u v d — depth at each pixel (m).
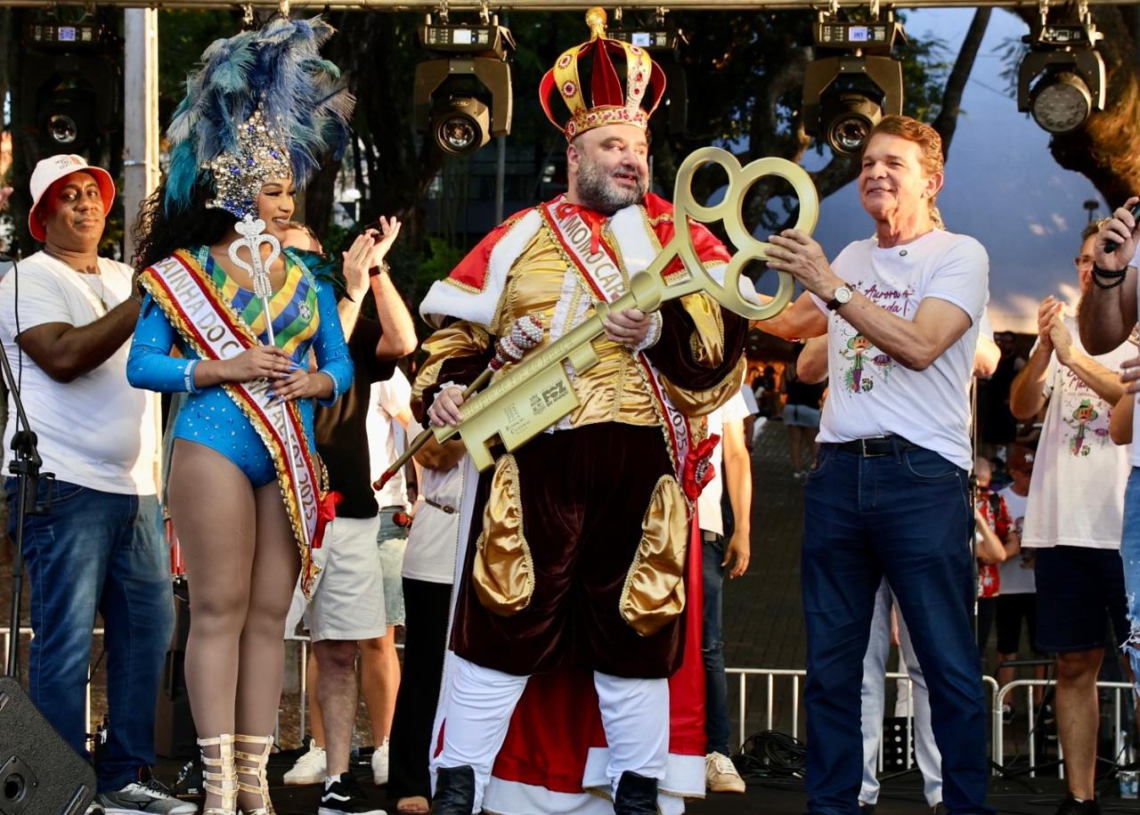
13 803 4.12
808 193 4.37
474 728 4.45
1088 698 5.42
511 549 4.39
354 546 5.44
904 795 6.06
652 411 4.47
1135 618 4.36
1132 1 7.26
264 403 4.47
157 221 4.74
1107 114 9.59
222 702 4.44
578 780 4.69
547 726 4.69
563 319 4.50
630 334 4.36
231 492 4.45
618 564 4.43
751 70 13.30
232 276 4.57
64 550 5.01
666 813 4.66
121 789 5.12
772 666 10.22
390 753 5.50
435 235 16.48
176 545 6.22
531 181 17.88
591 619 4.44
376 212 12.39
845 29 7.25
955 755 4.74
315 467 4.57
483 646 4.42
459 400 4.51
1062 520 5.40
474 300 4.60
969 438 4.87
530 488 4.45
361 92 11.95
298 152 4.73
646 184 4.64
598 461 4.43
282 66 4.68
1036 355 5.65
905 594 4.76
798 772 6.68
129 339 5.27
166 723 6.48
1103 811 5.59
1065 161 10.02
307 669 7.02
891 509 4.73
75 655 5.02
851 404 4.83
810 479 4.93
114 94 7.53
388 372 5.59
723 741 6.35
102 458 5.10
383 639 6.03
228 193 4.60
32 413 5.06
